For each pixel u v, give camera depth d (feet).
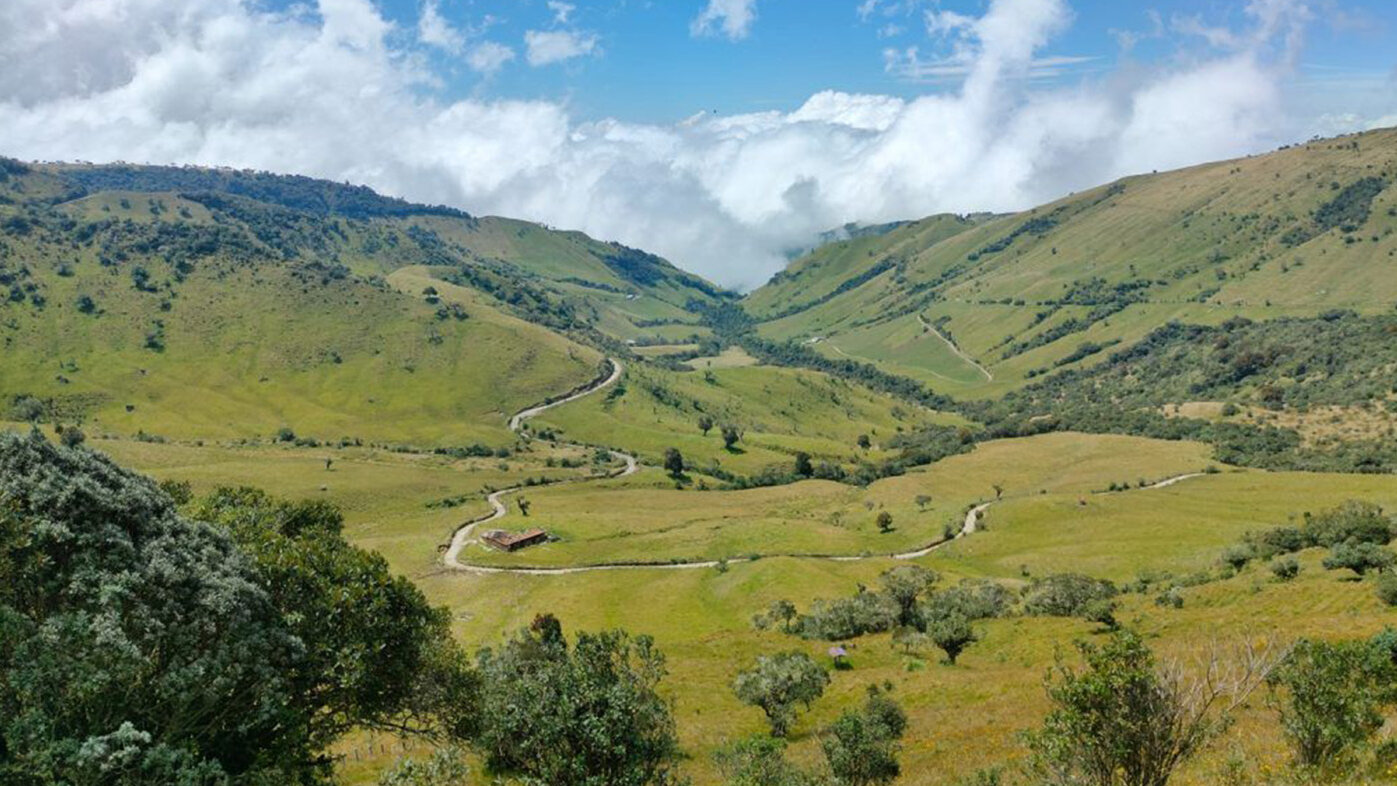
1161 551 427.33
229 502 127.13
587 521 593.83
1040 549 466.29
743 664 251.80
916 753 124.67
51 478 74.02
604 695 58.90
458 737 107.76
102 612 69.05
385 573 106.01
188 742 69.82
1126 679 46.37
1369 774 56.85
